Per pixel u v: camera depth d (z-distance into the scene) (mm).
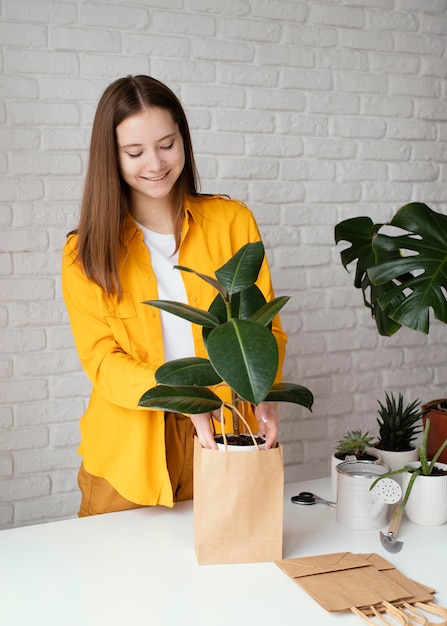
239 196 2967
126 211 1812
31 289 2695
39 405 2744
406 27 3180
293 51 2992
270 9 2938
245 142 2953
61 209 2703
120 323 1807
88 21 2676
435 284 1566
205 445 1384
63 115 2674
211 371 1322
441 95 3279
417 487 1537
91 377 1811
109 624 1171
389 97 3188
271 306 1334
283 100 2996
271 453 1357
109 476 1824
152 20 2760
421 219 1632
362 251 1848
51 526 1556
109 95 1720
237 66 2908
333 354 3195
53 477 2789
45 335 2727
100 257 1755
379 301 1603
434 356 3400
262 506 1364
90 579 1319
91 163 1758
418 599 1228
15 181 2641
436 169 3312
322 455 3191
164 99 1728
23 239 2666
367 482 1506
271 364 1176
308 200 3090
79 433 2803
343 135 3119
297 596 1251
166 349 1844
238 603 1229
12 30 2588
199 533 1364
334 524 1548
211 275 1889
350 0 3066
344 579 1289
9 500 2732
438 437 1731
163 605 1225
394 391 3328
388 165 3223
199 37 2836
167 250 1882
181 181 1877
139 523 1577
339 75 3084
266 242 3033
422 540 1474
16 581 1314
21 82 2609
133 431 1748
